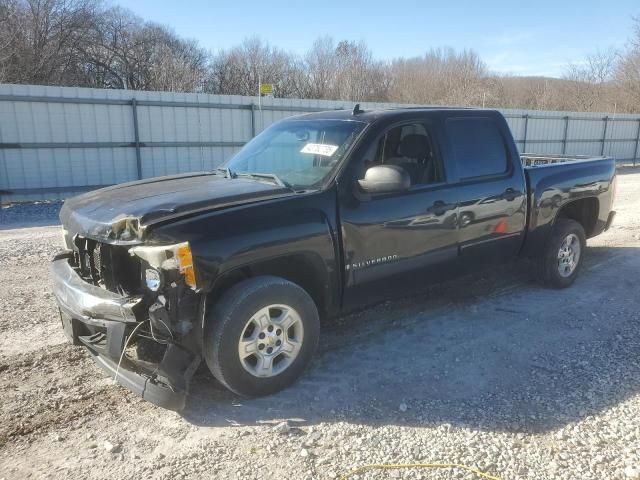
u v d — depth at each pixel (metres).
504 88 46.28
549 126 25.34
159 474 2.91
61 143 14.54
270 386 3.66
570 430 3.26
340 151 4.12
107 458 3.05
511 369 4.09
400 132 4.42
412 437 3.22
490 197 4.92
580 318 5.11
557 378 3.93
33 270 6.96
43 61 31.03
